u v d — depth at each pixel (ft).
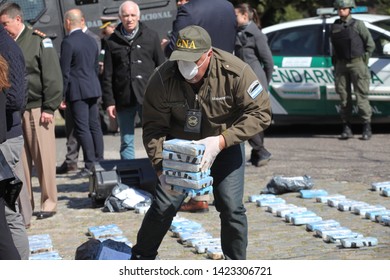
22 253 20.29
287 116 49.75
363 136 46.55
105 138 53.06
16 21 28.19
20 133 23.07
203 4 26.81
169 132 19.03
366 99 45.98
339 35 45.52
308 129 52.95
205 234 25.44
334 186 33.50
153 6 52.80
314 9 64.54
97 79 38.32
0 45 22.12
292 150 44.06
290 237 25.31
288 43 49.70
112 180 30.76
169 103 18.39
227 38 27.17
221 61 18.01
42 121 28.81
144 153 44.39
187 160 17.49
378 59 47.03
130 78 33.01
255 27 37.65
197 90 18.17
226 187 18.92
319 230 25.22
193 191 17.58
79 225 28.45
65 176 39.29
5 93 18.79
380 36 47.42
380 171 36.52
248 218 28.27
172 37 27.12
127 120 33.73
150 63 33.22
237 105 18.25
